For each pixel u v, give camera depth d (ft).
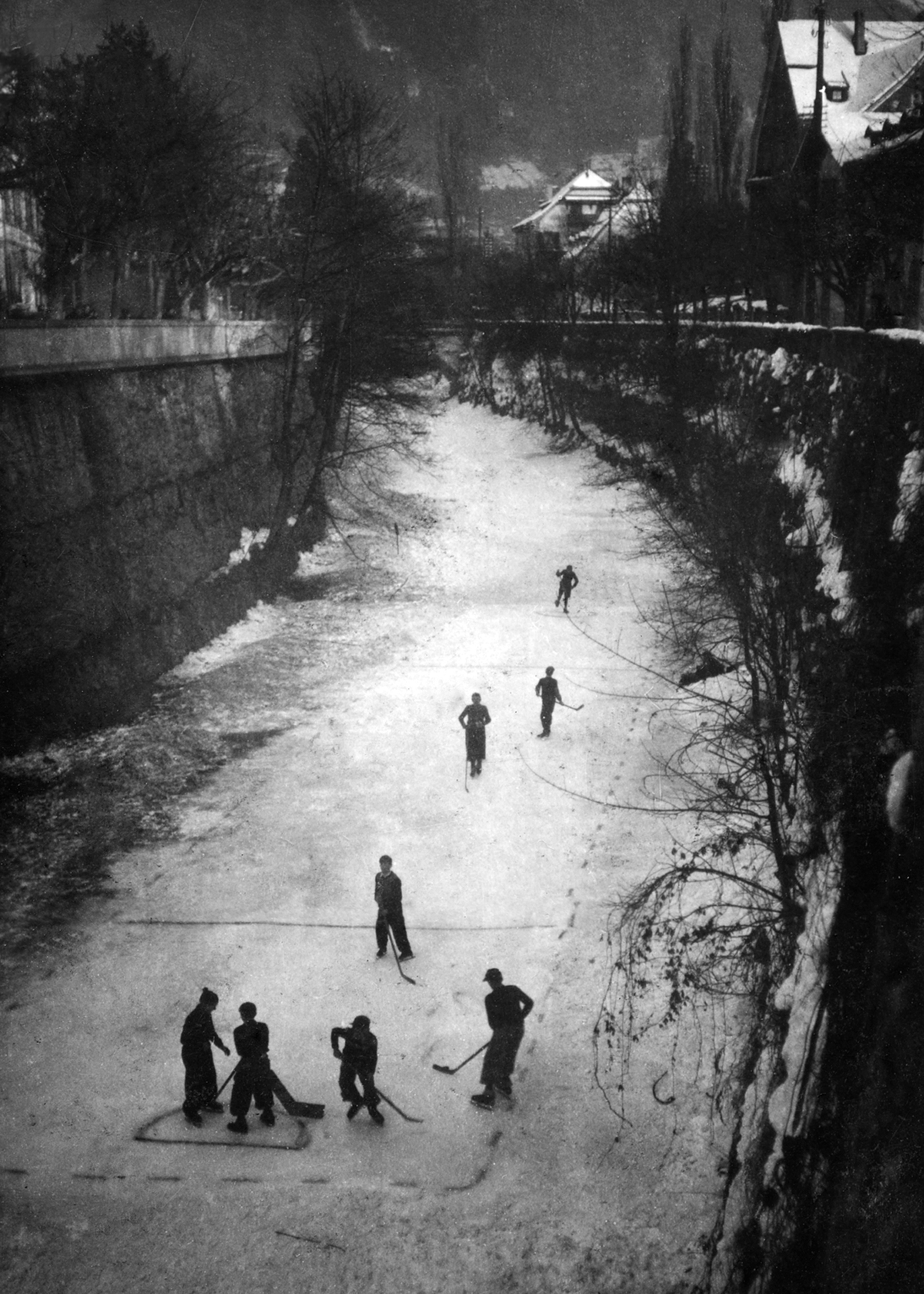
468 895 44.04
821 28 115.55
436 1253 26.40
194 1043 30.71
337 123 108.27
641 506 106.32
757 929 35.01
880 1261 18.69
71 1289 25.22
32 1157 29.45
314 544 113.19
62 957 39.70
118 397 71.46
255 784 55.36
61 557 61.05
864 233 90.53
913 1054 20.90
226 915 42.68
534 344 198.90
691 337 124.77
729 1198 26.50
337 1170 29.22
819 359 67.62
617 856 46.85
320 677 73.00
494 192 389.19
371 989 37.63
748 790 39.91
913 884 24.11
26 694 56.44
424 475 151.84
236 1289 25.32
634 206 202.59
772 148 148.77
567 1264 26.03
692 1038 34.63
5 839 48.60
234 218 101.14
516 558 108.37
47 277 82.53
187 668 72.74
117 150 80.18
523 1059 33.96
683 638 57.36
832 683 35.47
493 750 59.62
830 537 46.42
